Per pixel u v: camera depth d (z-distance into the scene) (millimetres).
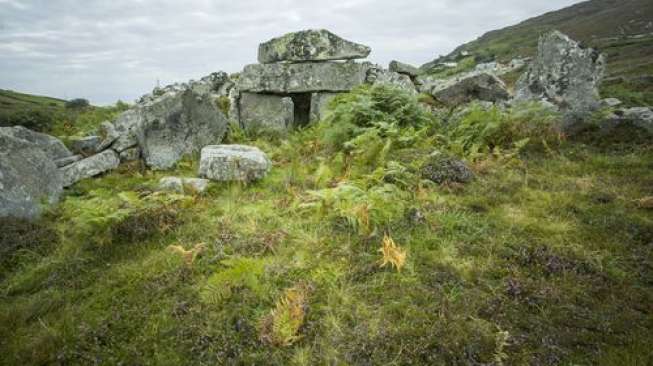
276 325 3131
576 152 7430
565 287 3631
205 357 3043
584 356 2889
